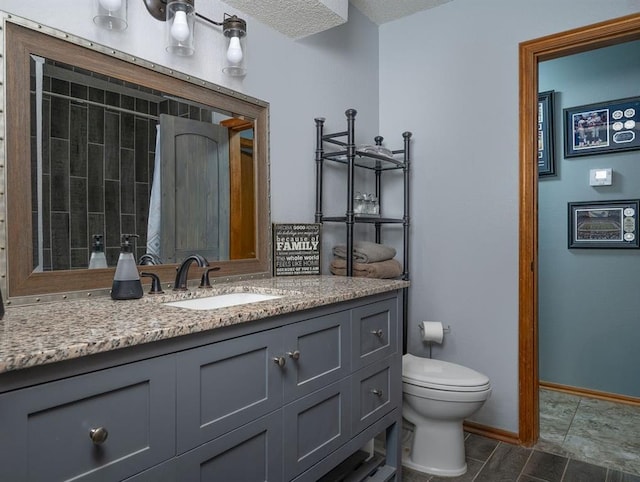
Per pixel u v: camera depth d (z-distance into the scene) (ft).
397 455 6.00
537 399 7.64
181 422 3.15
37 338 2.64
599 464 6.82
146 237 4.97
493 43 7.84
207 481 3.36
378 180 9.17
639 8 6.56
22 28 3.89
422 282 8.66
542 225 10.30
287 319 4.13
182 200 5.36
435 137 8.52
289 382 4.14
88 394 2.61
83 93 4.38
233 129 6.00
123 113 4.73
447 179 8.36
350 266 7.16
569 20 7.11
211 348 3.38
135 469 2.86
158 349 3.00
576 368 9.91
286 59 6.90
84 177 4.39
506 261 7.70
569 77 10.00
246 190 6.20
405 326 8.70
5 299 3.75
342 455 4.87
